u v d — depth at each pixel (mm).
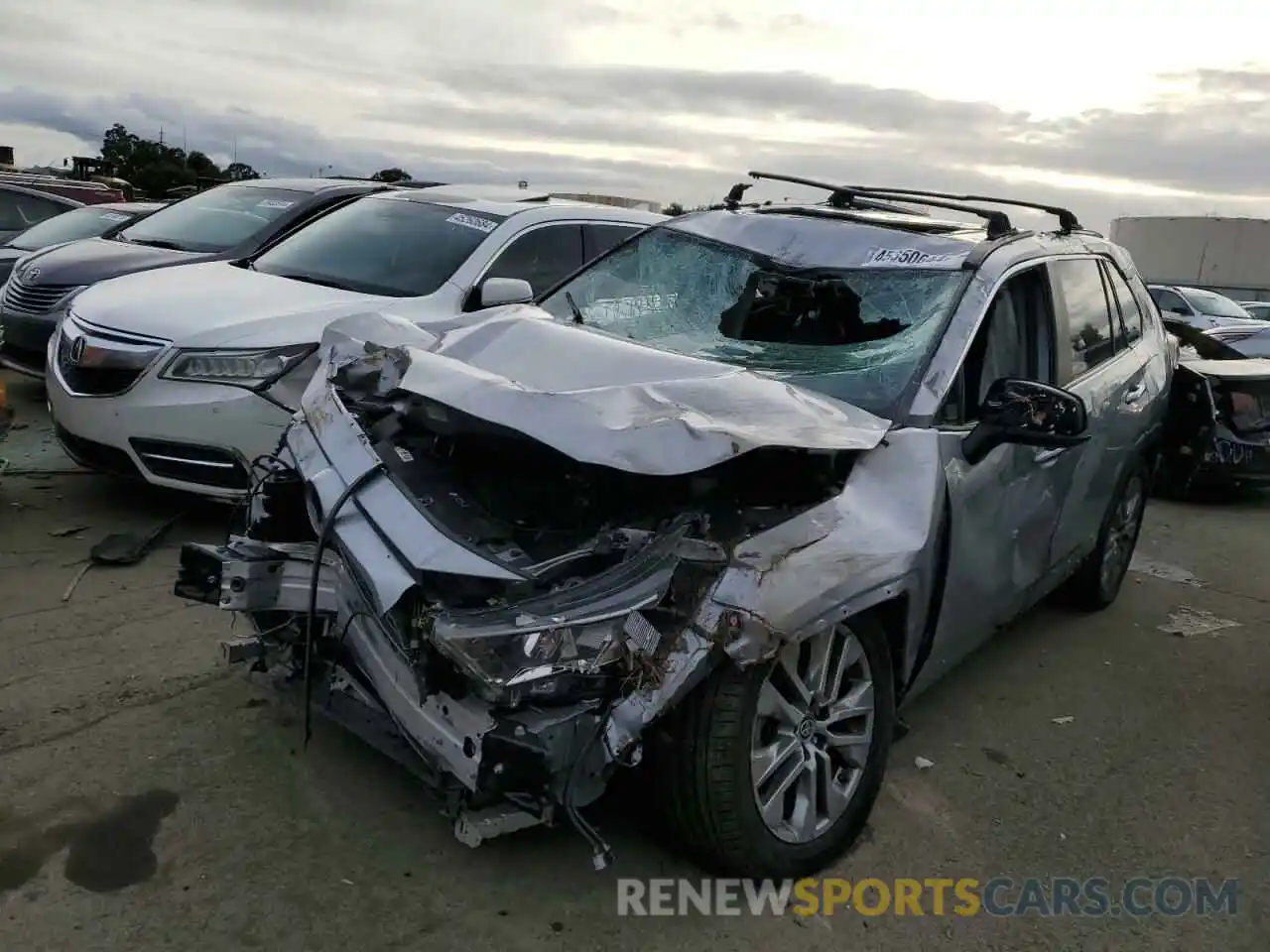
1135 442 5234
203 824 3143
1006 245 4195
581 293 4594
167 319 5520
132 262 7957
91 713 3707
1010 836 3506
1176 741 4281
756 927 2914
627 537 2799
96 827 3088
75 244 8812
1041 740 4199
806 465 3059
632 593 2654
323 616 3176
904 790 3721
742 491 3016
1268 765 4148
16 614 4473
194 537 5570
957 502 3463
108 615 4527
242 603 3168
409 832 3184
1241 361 8617
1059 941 3008
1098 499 4980
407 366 3352
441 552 2750
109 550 5191
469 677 2551
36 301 7965
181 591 3320
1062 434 3447
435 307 6117
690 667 2633
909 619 3268
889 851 3348
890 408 3490
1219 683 4898
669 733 2783
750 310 4145
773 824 2979
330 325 3928
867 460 3234
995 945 2961
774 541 2854
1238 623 5746
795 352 3904
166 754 3492
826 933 2928
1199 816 3725
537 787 2508
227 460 5305
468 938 2768
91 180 15586
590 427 2807
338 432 3270
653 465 2713
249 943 2686
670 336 4160
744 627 2668
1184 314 19594
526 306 4176
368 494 3014
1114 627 5539
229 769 3432
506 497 3115
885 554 3057
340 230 7141
